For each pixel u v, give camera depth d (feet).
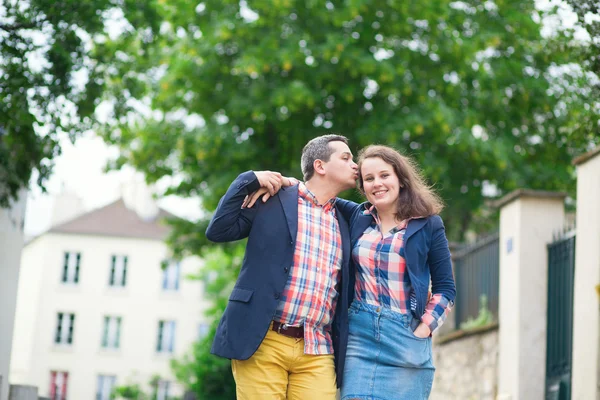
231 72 55.47
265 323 14.69
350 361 15.47
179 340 152.25
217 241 15.20
